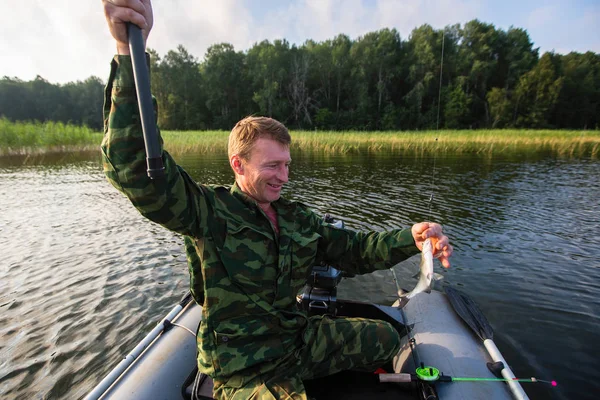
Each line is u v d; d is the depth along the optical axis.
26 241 6.16
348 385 2.06
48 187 10.62
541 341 3.45
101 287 4.61
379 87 56.03
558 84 51.50
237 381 1.54
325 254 1.97
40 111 83.06
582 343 3.42
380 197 9.10
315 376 1.80
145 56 1.18
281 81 59.16
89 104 85.50
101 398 1.86
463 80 51.81
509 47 59.97
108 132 1.27
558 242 5.95
